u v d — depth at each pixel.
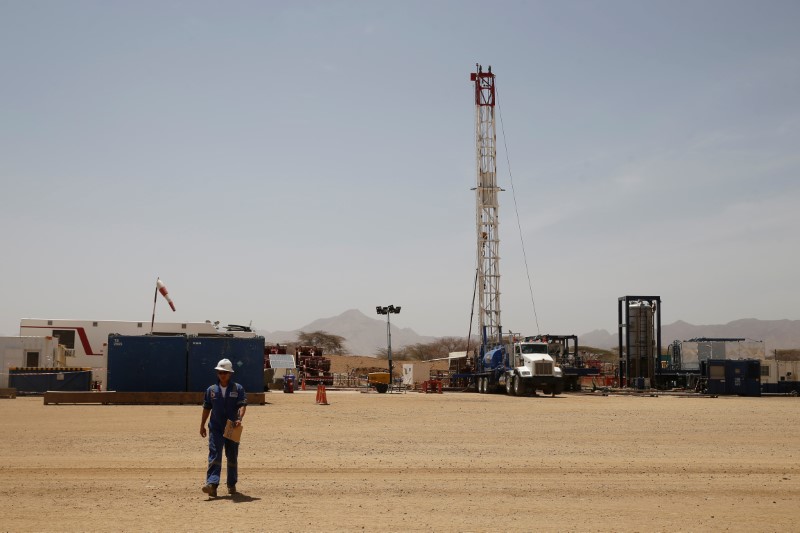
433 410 36.88
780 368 63.69
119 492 13.60
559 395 58.72
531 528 10.81
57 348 58.47
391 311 67.06
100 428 25.94
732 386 59.00
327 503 12.64
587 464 17.66
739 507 12.53
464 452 19.91
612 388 72.50
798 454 19.75
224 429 13.33
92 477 15.32
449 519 11.39
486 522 11.20
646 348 71.31
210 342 43.78
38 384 48.78
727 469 16.92
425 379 85.69
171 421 28.92
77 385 49.19
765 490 14.21
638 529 10.80
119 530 10.50
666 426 28.17
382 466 17.16
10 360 55.66
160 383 43.00
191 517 11.41
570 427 27.62
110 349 42.94
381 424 28.58
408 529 10.67
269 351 72.44
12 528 10.61
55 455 18.77
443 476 15.75
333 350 189.00
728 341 70.81
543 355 57.22
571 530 10.70
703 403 45.72
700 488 14.41
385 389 63.62
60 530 10.49
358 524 10.98
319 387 43.69
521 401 47.38
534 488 14.30
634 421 30.58
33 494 13.36
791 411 37.34
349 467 16.95
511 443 22.17
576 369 65.44
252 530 10.53
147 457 18.44
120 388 42.75
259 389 44.09
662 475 16.02
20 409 35.59
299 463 17.55
